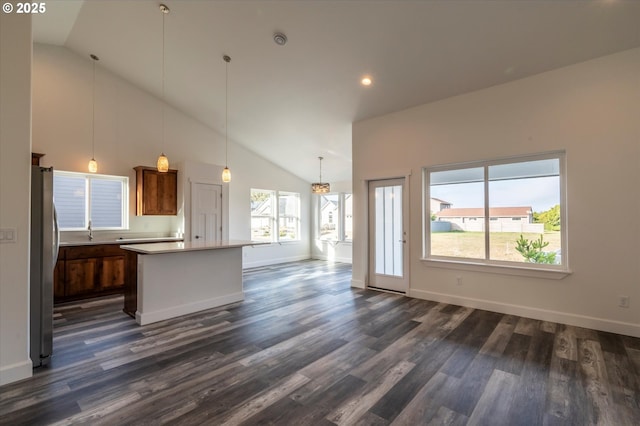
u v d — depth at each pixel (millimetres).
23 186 2371
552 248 3672
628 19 2797
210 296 4242
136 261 3756
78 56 5105
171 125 6148
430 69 3816
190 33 4070
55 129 4879
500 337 3150
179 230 5832
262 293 5023
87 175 5270
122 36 4449
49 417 1901
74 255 4602
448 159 4316
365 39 3518
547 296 3615
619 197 3188
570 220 3447
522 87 3732
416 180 4645
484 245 4156
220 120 6320
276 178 8148
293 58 4059
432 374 2428
